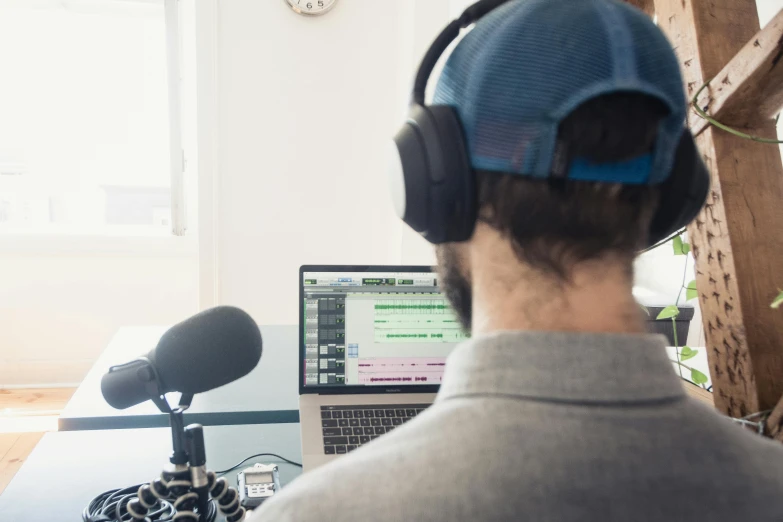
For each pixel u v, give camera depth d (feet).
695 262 3.32
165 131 11.93
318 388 4.12
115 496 3.37
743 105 3.03
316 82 10.77
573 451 1.03
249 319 2.71
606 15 1.18
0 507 3.39
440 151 1.24
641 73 1.13
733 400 3.19
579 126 1.13
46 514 3.34
